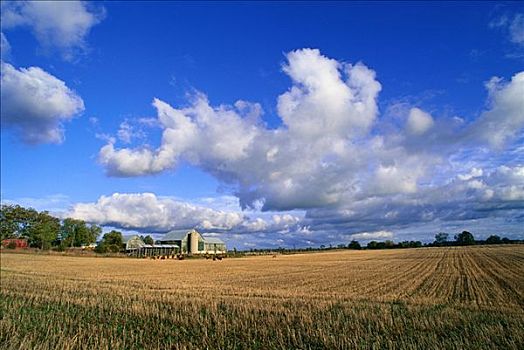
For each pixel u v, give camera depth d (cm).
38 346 1231
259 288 3067
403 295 2628
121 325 1633
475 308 2027
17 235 13425
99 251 12888
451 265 6009
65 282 3347
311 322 1634
